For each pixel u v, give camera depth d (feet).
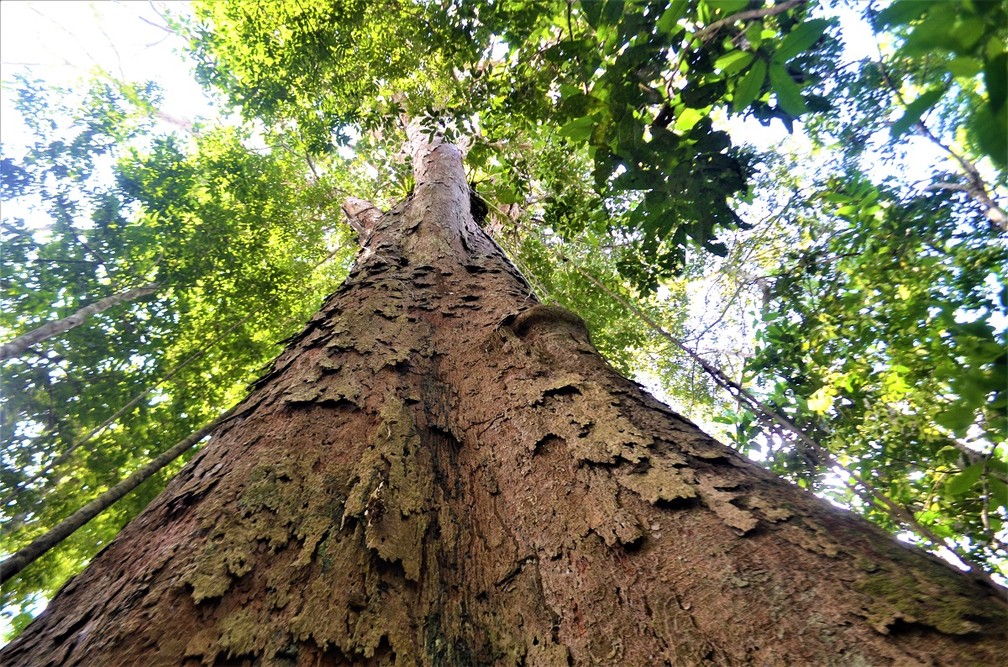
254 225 27.09
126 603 3.26
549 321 6.78
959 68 3.02
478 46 12.50
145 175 24.36
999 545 10.59
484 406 5.78
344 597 3.44
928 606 2.68
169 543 3.75
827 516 3.61
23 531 19.13
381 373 6.05
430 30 13.05
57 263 22.03
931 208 16.49
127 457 21.71
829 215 19.57
